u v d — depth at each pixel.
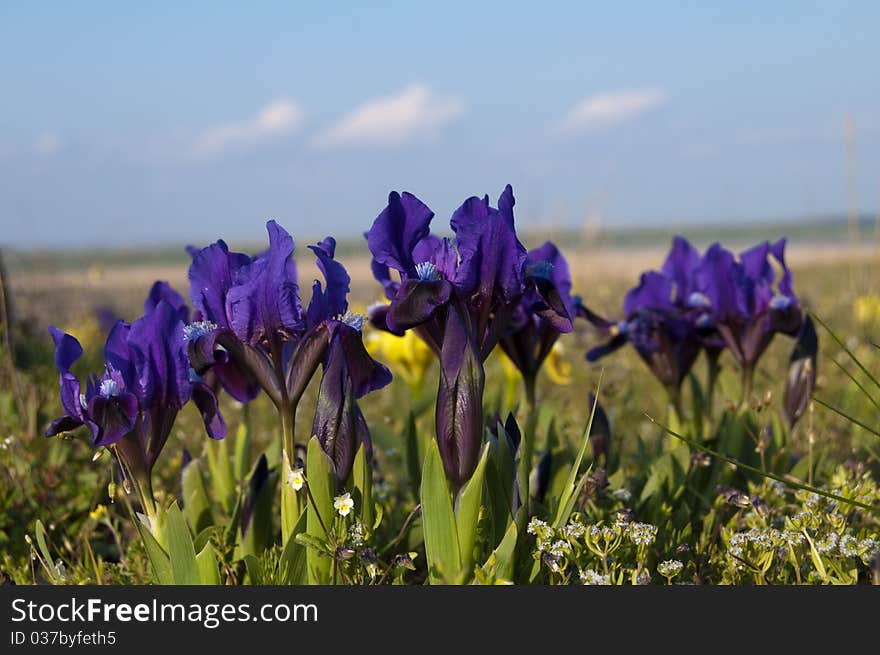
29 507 1.14
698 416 1.19
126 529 1.13
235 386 1.00
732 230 21.80
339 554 0.95
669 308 1.16
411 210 0.97
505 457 0.96
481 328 0.96
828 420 1.29
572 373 1.69
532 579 0.96
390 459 1.19
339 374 0.96
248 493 1.02
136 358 0.96
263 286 0.96
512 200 0.96
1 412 1.33
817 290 2.91
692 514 1.09
